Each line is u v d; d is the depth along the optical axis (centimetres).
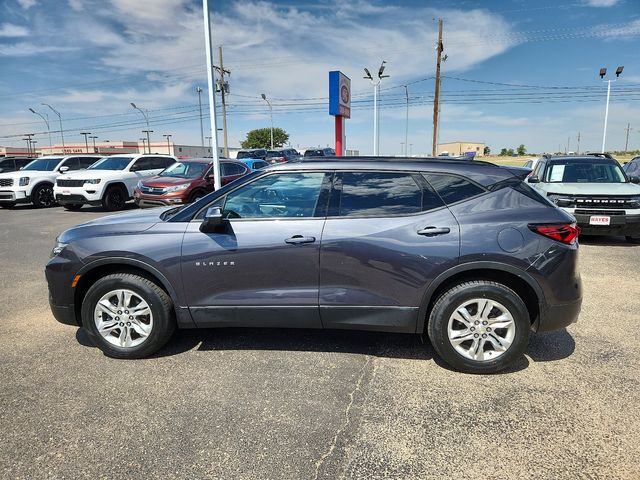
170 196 1239
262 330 459
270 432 291
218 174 1276
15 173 1664
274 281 373
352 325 375
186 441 282
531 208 362
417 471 255
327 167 384
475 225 354
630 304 529
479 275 363
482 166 382
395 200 371
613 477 249
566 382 350
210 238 376
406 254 357
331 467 259
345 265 364
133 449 274
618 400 324
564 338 433
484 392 338
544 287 351
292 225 371
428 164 379
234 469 257
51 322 486
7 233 1088
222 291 379
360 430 293
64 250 390
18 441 282
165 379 359
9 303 551
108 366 382
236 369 375
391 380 357
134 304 395
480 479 249
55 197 1529
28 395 335
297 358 396
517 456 267
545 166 1038
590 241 929
